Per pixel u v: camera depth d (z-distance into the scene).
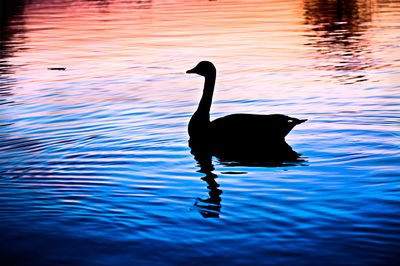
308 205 5.34
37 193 5.84
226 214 5.15
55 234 4.77
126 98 10.75
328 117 9.02
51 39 18.81
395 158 6.81
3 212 5.30
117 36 19.20
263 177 6.26
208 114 8.47
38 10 28.23
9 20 24.41
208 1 31.44
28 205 5.48
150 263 4.20
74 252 4.43
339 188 5.81
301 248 4.40
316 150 7.32
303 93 10.75
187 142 7.89
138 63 14.42
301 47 16.20
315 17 23.20
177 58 14.99
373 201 5.40
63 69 13.84
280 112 9.47
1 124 9.02
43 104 10.36
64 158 7.16
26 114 9.65
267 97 10.56
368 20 21.58
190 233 4.73
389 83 11.30
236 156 7.18
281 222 4.93
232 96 10.77
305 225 4.85
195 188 5.93
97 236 4.71
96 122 9.04
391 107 9.50
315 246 4.43
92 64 14.43
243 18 23.58
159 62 14.51
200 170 6.60
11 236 4.74
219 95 10.90
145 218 5.10
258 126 7.72
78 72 13.44
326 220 4.95
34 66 14.27
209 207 5.34
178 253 4.36
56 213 5.26
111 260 4.27
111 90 11.48
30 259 4.32
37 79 12.69
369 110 9.35
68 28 21.45
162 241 4.59
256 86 11.53
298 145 7.59
